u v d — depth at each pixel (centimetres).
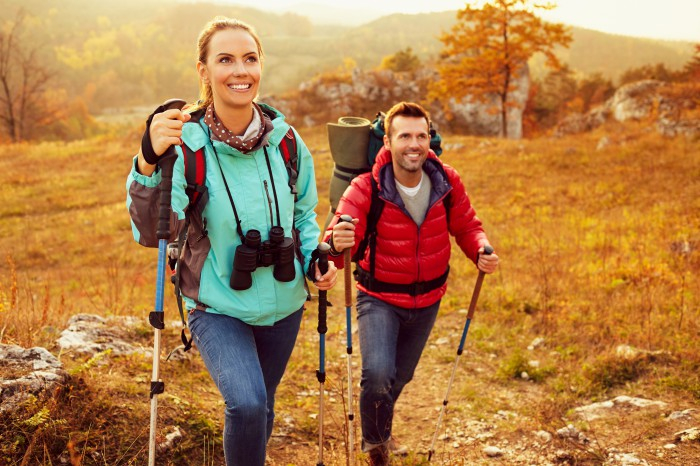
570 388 435
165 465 295
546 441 361
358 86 3703
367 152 359
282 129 251
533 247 956
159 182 216
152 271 1079
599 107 3034
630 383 426
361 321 325
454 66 2783
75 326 439
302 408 411
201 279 241
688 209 1182
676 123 2127
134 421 307
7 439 263
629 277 705
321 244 258
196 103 249
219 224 237
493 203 1520
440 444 378
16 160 2616
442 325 604
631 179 1571
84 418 291
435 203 319
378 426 312
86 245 1329
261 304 244
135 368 384
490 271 320
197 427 326
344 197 318
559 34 2533
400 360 347
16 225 1579
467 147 2294
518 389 452
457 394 451
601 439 353
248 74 233
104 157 2619
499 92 2781
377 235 317
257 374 233
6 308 427
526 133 5125
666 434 346
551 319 574
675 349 464
